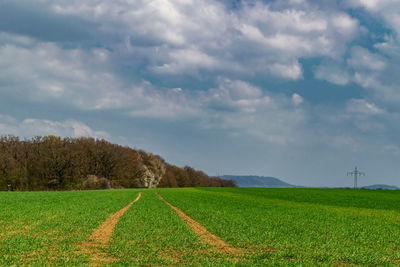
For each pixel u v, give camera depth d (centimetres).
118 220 3020
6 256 1612
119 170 13438
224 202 5706
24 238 2023
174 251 1889
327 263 1725
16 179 10250
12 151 10919
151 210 3912
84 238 2103
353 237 2523
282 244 2152
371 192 10281
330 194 9112
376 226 3177
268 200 6625
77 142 12988
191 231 2483
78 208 3847
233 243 2127
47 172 10856
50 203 4475
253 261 1712
